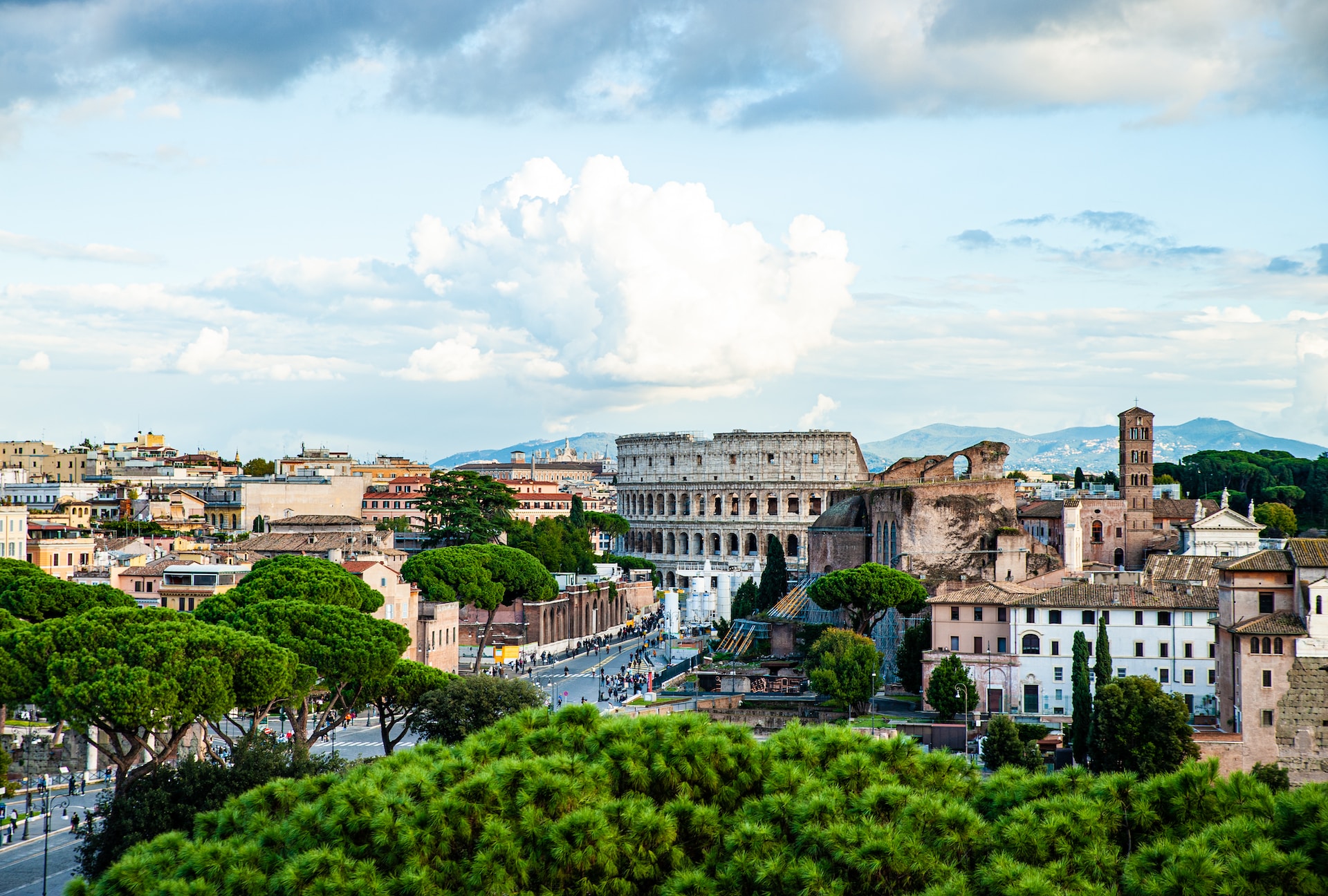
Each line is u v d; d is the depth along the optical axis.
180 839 79.94
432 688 130.75
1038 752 129.50
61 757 141.50
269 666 113.38
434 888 73.44
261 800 83.06
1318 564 127.88
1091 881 71.00
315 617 127.94
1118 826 75.88
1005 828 74.31
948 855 73.44
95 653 110.81
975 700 153.00
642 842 75.19
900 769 82.44
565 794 77.62
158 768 102.81
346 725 164.00
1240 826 71.88
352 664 123.06
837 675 163.75
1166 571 178.88
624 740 82.94
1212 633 153.25
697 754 82.00
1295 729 125.31
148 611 124.88
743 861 72.88
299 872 73.19
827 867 72.19
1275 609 130.12
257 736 115.81
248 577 159.62
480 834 76.44
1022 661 157.38
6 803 129.50
